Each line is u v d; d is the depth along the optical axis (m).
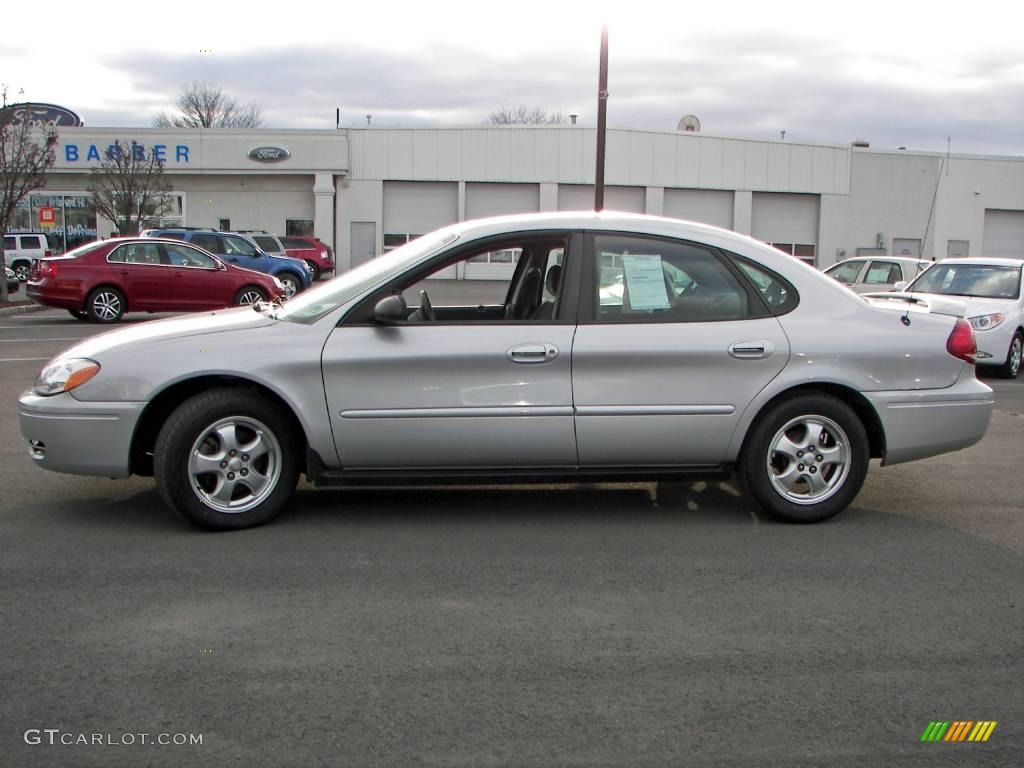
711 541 5.20
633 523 5.52
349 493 6.10
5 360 12.41
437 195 41.66
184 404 5.06
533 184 41.59
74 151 38.62
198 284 18.62
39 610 4.12
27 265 33.47
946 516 5.77
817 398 5.35
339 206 41.19
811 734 3.17
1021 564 4.88
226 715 3.24
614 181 41.19
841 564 4.85
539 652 3.76
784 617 4.14
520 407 5.13
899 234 43.78
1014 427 8.85
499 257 5.96
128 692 3.40
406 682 3.50
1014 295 12.70
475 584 4.50
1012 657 3.77
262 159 40.06
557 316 5.20
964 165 43.91
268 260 23.81
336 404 5.08
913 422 5.45
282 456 5.23
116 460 5.07
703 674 3.59
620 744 3.09
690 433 5.25
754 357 5.24
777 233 43.06
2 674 3.53
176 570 4.62
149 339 5.16
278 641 3.84
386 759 2.99
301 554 4.89
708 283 5.34
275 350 5.05
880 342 5.38
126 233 34.25
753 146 42.00
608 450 5.23
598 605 4.25
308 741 3.08
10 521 5.40
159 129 39.31
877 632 4.00
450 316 5.73
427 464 5.21
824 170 42.72
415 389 5.10
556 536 5.26
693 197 42.12
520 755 3.02
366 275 5.40
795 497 5.46
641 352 5.16
